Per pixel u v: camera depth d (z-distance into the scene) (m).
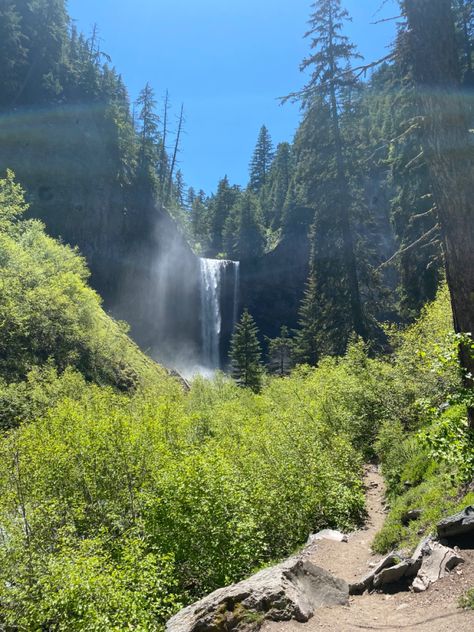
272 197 83.12
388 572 5.65
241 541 7.58
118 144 54.47
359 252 25.89
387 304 25.80
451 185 6.43
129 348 27.67
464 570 5.12
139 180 59.59
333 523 9.32
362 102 19.44
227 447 11.06
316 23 25.38
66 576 5.95
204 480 7.79
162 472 8.79
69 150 48.38
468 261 6.27
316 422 13.41
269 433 11.70
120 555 7.72
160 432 11.59
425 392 13.03
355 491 10.05
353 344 19.69
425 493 8.03
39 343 20.41
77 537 8.33
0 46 45.28
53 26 52.56
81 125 50.88
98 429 10.01
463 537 5.80
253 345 43.22
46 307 21.55
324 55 25.06
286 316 64.25
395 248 40.06
